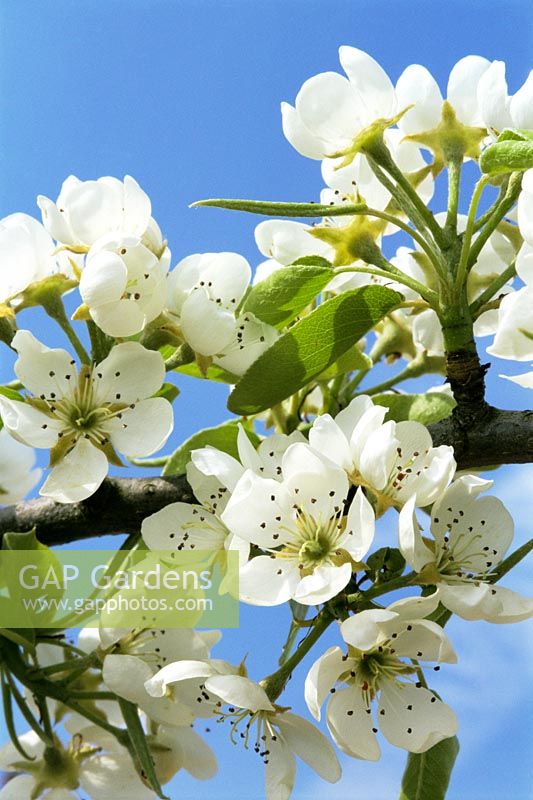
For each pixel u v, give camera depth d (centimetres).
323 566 57
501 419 60
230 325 60
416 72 63
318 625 58
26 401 60
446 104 62
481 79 61
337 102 60
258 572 58
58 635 61
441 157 62
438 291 62
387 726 58
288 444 60
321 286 62
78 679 62
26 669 60
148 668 59
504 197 60
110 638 60
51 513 61
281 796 58
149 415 60
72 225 60
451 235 61
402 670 58
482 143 62
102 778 63
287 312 62
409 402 63
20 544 60
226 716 59
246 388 61
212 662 58
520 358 58
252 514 58
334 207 59
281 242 64
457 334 60
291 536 58
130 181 60
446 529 59
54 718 63
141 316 59
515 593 58
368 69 60
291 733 59
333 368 64
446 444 60
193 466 60
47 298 61
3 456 67
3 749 63
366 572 58
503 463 60
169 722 60
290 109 61
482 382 60
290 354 61
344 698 58
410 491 58
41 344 60
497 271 64
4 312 60
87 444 60
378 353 67
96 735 63
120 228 60
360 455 58
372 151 61
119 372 60
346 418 59
